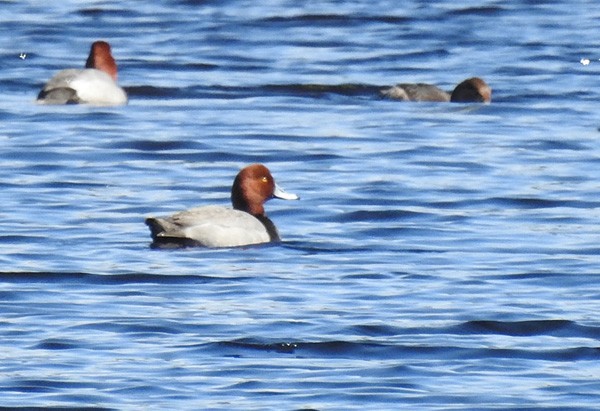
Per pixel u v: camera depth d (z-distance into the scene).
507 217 20.16
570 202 21.05
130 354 14.14
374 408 12.79
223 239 18.02
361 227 19.47
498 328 15.12
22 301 15.91
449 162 23.67
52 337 14.62
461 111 28.16
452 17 38.00
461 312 15.60
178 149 24.55
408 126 26.64
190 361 13.96
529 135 25.88
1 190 21.42
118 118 27.02
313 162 23.66
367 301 15.96
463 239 18.88
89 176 22.47
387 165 23.41
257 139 25.33
